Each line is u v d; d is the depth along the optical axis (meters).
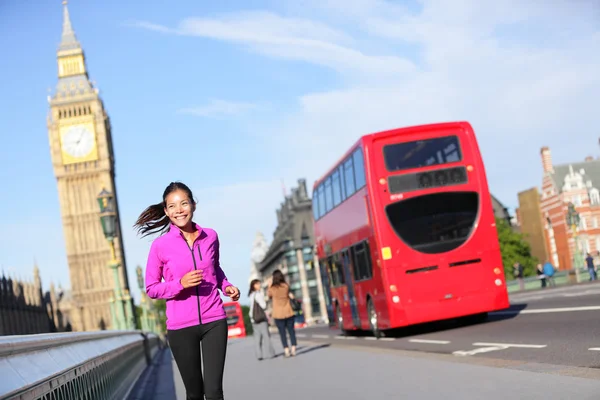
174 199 6.55
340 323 30.19
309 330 54.75
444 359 14.48
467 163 22.02
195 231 6.66
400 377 12.34
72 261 152.50
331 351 22.02
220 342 6.52
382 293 22.00
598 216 112.44
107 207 29.91
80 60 159.12
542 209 120.88
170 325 6.50
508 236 110.12
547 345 14.22
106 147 155.38
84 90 156.62
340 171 25.34
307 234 137.88
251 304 23.52
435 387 10.41
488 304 21.64
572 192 112.19
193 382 6.58
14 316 102.00
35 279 124.31
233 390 14.50
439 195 21.78
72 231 152.88
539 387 9.05
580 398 7.88
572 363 11.25
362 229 23.16
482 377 10.80
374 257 22.28
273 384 14.59
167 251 6.52
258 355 23.36
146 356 31.92
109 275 153.12
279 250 144.00
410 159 21.88
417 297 21.45
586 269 53.06
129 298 35.31
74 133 154.38
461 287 21.59
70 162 153.88
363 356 18.14
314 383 13.52
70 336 9.13
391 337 24.89
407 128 22.06
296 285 137.62
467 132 22.20
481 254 21.73
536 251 125.69
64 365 7.87
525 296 40.41
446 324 26.33
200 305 6.48
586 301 24.39
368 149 21.89
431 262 21.56
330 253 28.95
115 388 13.47
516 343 15.54
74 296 151.50
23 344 6.45
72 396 7.95
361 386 11.86
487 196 21.94
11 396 5.30
